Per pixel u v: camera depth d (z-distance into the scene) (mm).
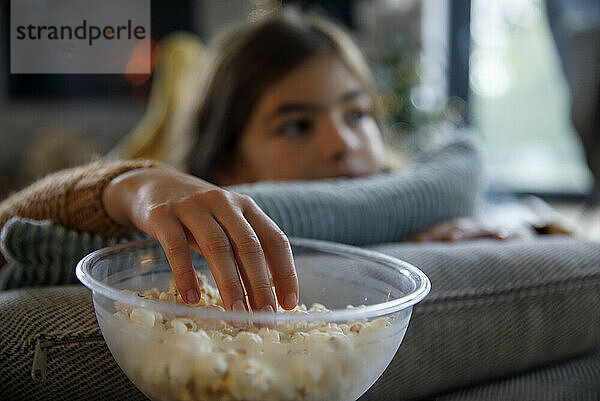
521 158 3703
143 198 495
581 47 2678
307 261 536
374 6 3447
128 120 3340
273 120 1298
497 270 645
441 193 965
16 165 3279
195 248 460
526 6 3490
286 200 708
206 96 1432
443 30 3576
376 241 822
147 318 362
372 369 398
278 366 354
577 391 647
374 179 903
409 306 396
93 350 498
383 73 3055
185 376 351
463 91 3631
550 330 667
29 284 608
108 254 468
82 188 600
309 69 1287
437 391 636
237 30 1466
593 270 701
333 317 349
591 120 2705
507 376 689
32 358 497
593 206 3107
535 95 3613
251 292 414
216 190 459
